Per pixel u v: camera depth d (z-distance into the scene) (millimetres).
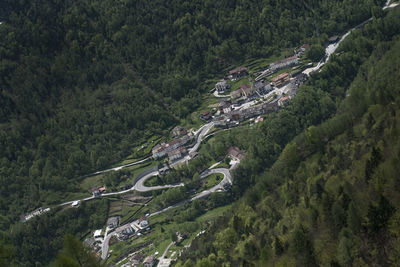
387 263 191125
